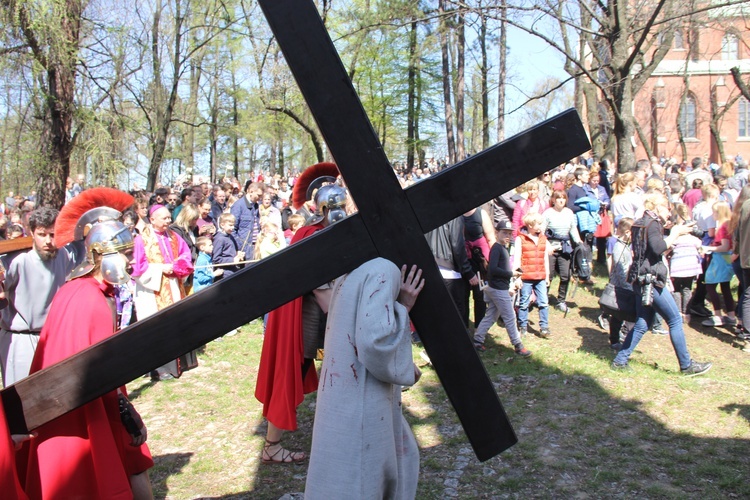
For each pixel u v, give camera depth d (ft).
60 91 29.53
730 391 18.08
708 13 44.45
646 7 39.04
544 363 20.81
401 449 8.47
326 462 7.89
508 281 21.61
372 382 7.93
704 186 27.27
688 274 24.94
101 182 31.94
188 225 25.55
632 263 19.74
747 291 22.38
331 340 8.18
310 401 18.19
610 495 12.48
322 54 7.34
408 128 81.97
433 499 12.43
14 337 14.30
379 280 7.63
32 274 14.26
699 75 128.88
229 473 13.93
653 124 131.54
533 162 7.76
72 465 9.13
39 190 30.58
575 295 30.60
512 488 12.79
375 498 7.81
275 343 14.10
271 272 7.64
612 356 21.84
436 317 7.96
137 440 10.18
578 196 31.78
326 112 7.47
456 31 38.01
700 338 24.06
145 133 44.29
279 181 64.80
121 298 19.74
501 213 28.14
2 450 7.86
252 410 17.79
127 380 7.72
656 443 14.80
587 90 71.46
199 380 20.52
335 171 15.72
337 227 7.73
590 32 35.40
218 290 7.57
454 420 16.39
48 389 7.84
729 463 13.71
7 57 28.60
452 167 7.78
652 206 19.45
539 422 16.07
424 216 7.80
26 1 26.53
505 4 33.42
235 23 56.90
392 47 69.97
